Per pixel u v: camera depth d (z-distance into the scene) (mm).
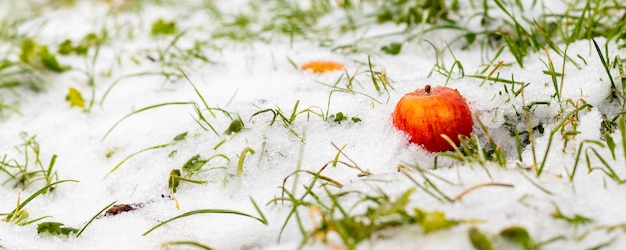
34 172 886
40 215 838
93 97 1003
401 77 957
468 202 739
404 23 1116
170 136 907
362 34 1113
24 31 1346
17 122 1008
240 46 1135
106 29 1312
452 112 809
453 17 1094
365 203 758
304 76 988
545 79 892
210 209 788
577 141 795
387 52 1040
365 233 715
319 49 1080
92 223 818
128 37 1249
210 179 841
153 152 892
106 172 886
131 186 860
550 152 800
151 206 830
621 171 768
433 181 770
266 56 1076
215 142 879
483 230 715
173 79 1043
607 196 743
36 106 1043
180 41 1185
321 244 730
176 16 1456
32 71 1094
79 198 860
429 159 823
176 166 867
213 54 1111
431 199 747
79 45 1178
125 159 867
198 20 1412
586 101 846
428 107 811
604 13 999
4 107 1021
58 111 1022
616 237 708
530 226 718
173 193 836
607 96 850
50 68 1105
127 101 1014
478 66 940
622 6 981
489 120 853
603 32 963
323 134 867
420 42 1025
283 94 948
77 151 929
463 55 1016
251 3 1393
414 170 796
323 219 733
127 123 957
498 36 1028
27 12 1514
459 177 761
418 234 718
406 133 825
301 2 1377
